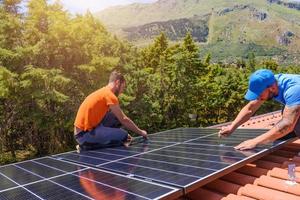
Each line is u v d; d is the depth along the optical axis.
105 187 3.28
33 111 23.17
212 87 48.31
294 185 3.90
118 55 32.16
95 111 5.92
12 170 4.34
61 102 23.23
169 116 41.12
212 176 3.53
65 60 25.33
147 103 34.22
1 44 22.47
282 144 4.93
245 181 4.27
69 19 26.36
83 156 5.10
